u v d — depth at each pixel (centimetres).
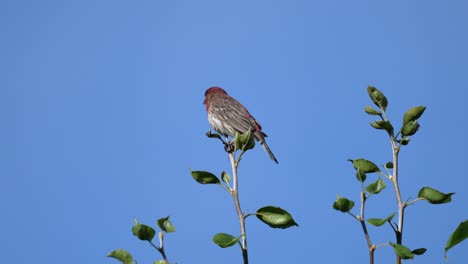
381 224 632
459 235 519
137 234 626
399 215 655
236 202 691
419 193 654
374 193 665
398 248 596
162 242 629
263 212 686
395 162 690
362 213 650
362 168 691
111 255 645
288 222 675
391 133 706
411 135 700
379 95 730
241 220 680
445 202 638
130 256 638
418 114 709
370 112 737
